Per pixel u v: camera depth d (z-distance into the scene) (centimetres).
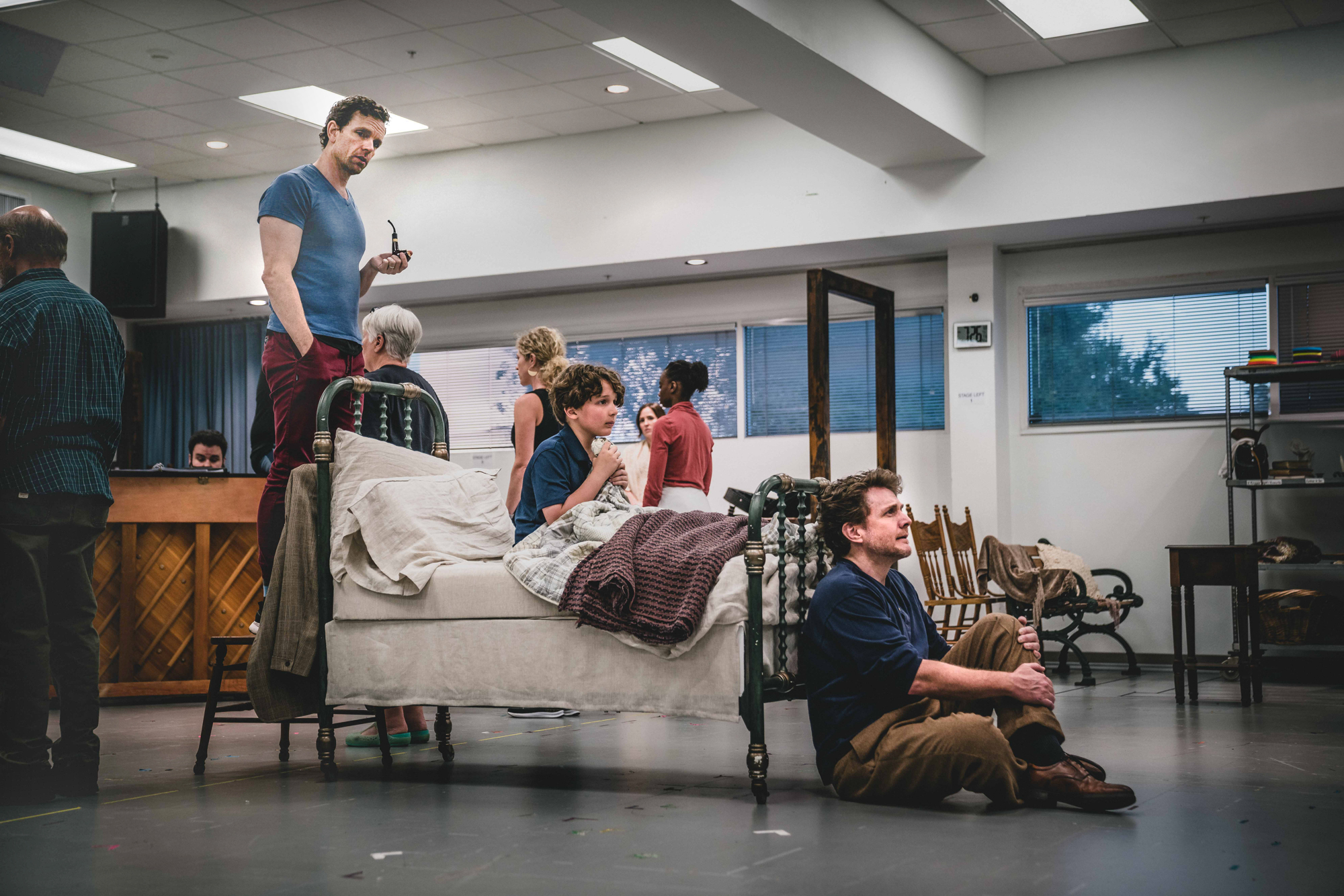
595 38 705
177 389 1093
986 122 770
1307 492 754
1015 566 720
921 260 866
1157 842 236
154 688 595
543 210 895
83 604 311
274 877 216
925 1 654
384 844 243
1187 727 448
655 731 449
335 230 381
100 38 703
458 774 342
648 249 860
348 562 335
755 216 830
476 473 359
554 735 441
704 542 304
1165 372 802
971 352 821
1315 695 584
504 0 650
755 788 284
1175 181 722
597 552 306
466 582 319
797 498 320
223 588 614
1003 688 274
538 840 245
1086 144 744
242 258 988
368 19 676
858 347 891
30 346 300
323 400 347
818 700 291
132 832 259
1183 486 791
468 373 1018
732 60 600
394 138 895
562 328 980
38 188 998
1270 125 700
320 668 337
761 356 915
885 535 286
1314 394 757
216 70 754
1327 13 671
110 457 319
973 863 218
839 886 203
